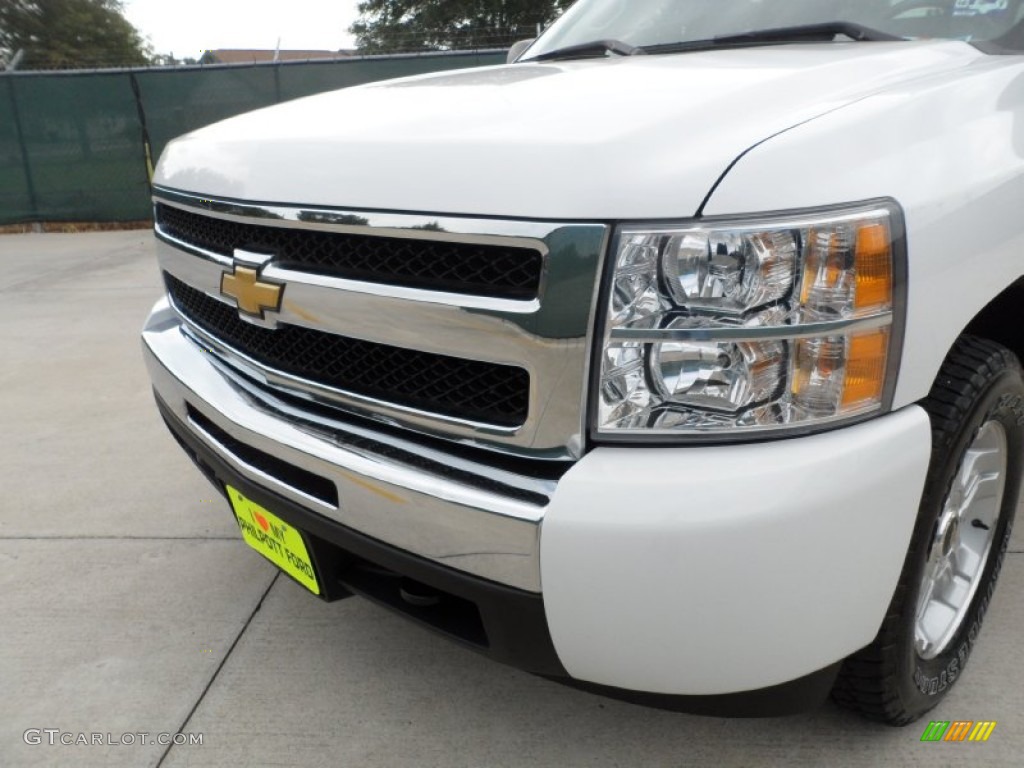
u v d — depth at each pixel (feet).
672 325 3.92
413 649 7.09
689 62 6.06
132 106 33.91
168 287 7.75
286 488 5.36
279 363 5.54
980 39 6.41
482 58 33.06
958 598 5.95
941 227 4.26
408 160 4.49
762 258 3.85
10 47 144.97
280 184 5.05
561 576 4.05
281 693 6.62
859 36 6.59
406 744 6.01
